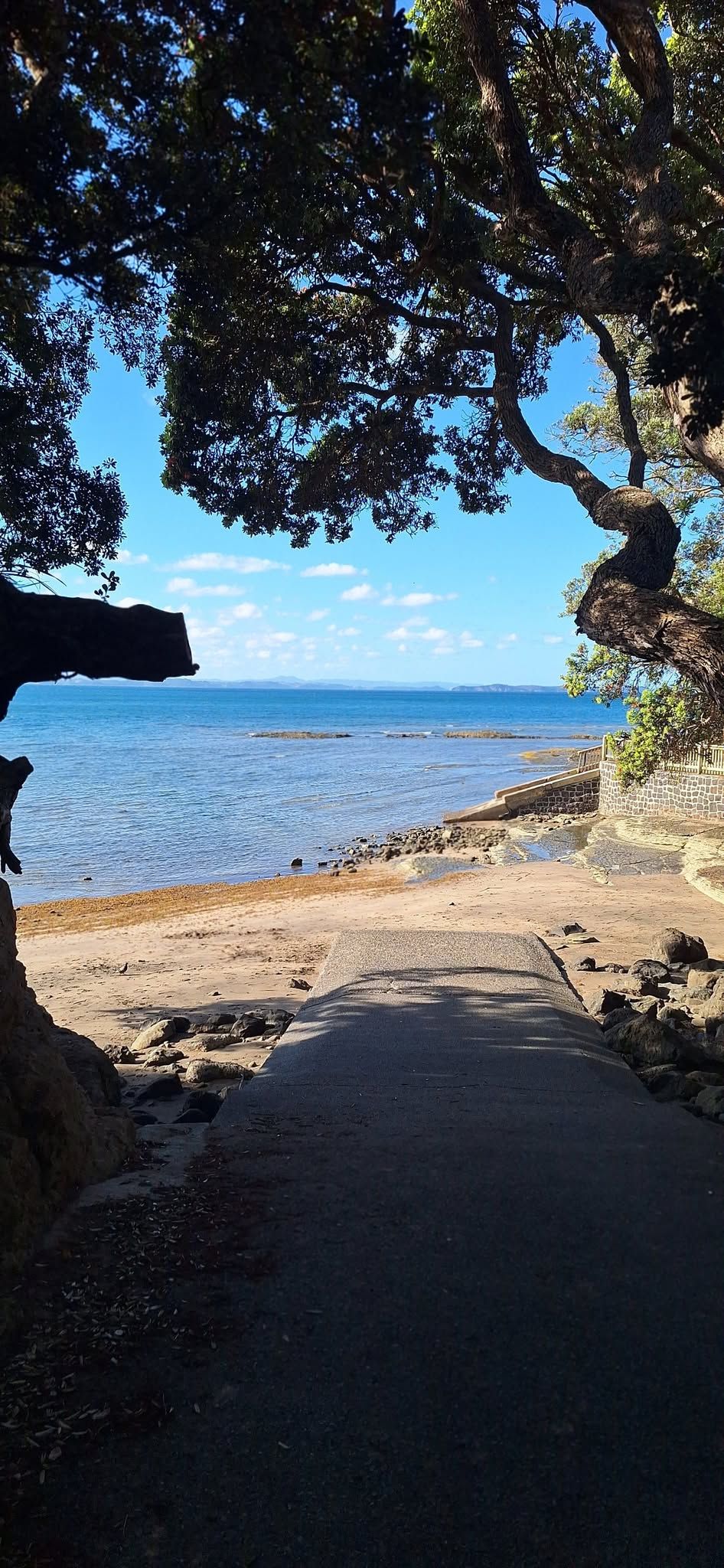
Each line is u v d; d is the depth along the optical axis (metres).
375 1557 2.85
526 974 11.77
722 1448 3.28
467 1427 3.40
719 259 5.30
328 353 12.11
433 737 130.62
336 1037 9.02
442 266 9.63
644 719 23.22
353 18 5.11
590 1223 4.95
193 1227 4.89
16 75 5.00
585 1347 3.86
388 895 25.05
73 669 4.43
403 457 13.12
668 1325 4.01
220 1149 6.05
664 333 5.36
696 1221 4.97
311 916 21.47
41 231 5.34
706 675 6.11
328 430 12.75
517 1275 4.42
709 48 11.01
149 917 22.98
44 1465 3.22
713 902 22.19
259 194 6.48
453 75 9.65
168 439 11.73
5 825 4.94
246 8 4.81
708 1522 2.96
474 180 9.49
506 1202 5.20
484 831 38.53
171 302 8.57
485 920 19.95
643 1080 8.14
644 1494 3.08
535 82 10.45
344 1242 4.73
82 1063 6.93
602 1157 5.87
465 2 7.32
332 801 52.81
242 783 61.47
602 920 19.84
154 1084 8.23
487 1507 3.04
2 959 5.16
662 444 21.20
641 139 7.21
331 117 5.43
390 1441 3.34
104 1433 3.38
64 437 7.55
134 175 5.16
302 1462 3.24
